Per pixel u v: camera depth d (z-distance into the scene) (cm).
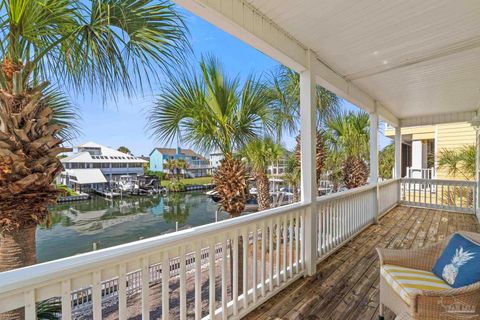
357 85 424
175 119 266
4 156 125
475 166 693
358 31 253
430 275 194
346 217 414
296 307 233
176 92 256
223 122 292
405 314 164
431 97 500
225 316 201
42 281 111
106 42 143
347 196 417
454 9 220
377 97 501
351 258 348
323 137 484
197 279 178
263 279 238
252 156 442
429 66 344
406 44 283
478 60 325
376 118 527
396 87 435
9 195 129
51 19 140
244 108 304
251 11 215
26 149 131
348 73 366
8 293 104
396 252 215
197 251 178
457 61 327
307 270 295
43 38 144
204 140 288
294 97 386
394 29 251
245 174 300
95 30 142
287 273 271
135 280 403
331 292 259
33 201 135
